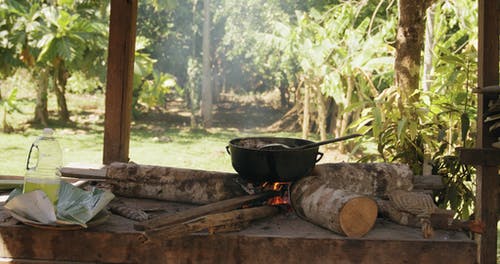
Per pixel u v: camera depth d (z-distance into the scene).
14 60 10.56
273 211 2.71
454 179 3.55
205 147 10.44
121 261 2.46
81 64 10.48
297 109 10.85
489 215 2.76
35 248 2.46
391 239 2.40
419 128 3.82
